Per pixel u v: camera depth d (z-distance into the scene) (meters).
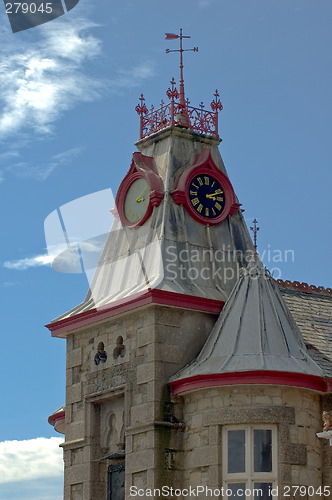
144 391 38.50
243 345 37.78
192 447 37.72
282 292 43.06
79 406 41.06
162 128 42.69
